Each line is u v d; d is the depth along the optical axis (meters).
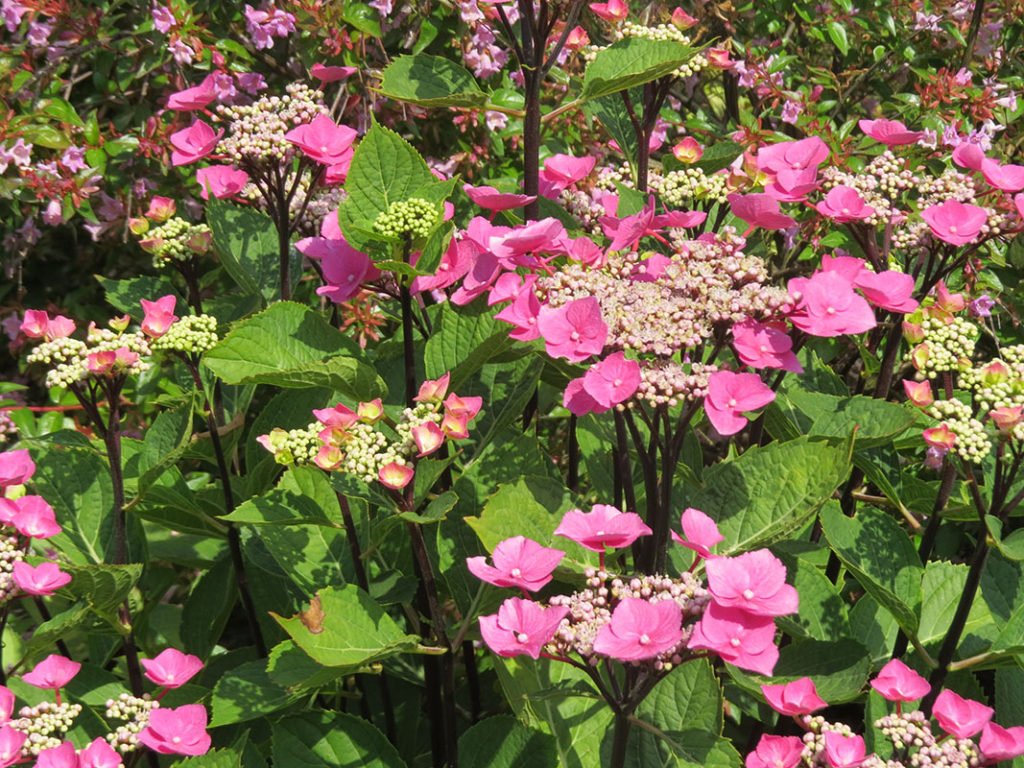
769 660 0.77
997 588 0.95
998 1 1.54
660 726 0.93
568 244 0.95
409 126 1.45
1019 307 1.36
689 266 0.90
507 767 0.95
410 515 0.87
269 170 1.05
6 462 0.94
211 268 1.61
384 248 0.94
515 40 1.04
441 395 0.89
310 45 1.40
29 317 0.95
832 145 1.39
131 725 0.92
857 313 0.86
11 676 1.05
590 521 0.84
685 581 0.84
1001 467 0.86
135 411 1.39
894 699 0.86
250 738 1.08
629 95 1.17
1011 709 0.97
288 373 0.92
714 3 1.58
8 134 1.33
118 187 1.46
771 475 0.93
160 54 1.43
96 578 0.92
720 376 0.85
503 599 0.96
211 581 1.16
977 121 1.46
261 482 1.10
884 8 1.56
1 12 1.41
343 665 0.87
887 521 0.93
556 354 0.85
